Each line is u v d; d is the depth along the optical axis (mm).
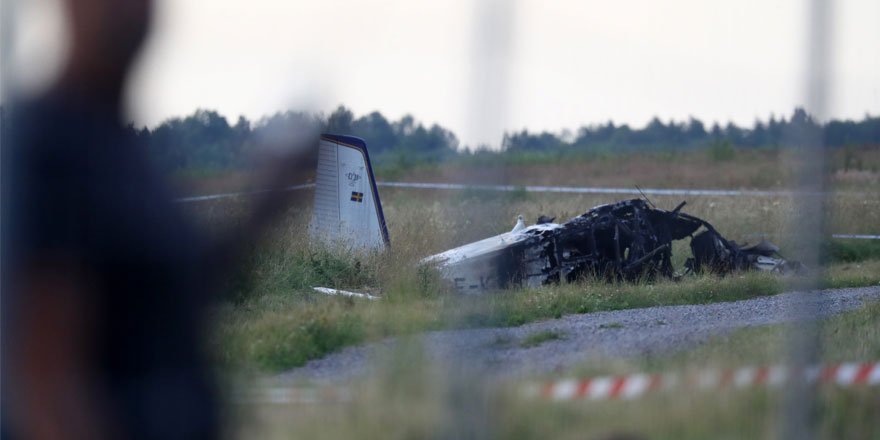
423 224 53062
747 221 68375
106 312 9242
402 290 38719
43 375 9023
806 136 20219
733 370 23188
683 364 24906
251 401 19844
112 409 9289
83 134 9211
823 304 38938
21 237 9008
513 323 34969
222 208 10992
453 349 22891
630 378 22797
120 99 9672
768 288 43438
